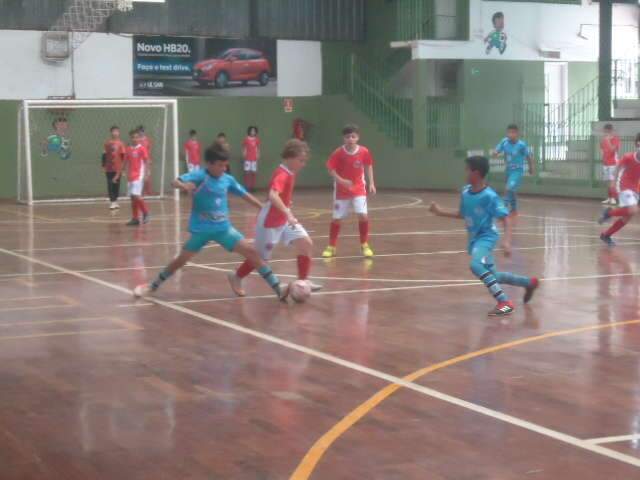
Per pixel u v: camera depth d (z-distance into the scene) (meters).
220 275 13.27
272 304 11.05
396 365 8.15
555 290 11.87
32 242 17.59
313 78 35.00
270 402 7.05
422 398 7.12
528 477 5.48
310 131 35.16
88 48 31.08
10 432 6.40
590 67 33.47
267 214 11.20
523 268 13.73
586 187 27.94
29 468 5.71
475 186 10.35
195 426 6.49
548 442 6.09
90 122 31.33
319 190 33.47
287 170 11.18
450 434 6.27
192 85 32.84
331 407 6.91
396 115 33.00
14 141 30.44
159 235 18.77
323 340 9.15
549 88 33.50
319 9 33.84
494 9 31.64
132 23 31.52
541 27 32.44
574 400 7.05
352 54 34.25
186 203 27.59
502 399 7.08
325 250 15.45
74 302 11.23
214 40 32.94
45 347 8.92
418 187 32.41
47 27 30.23
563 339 9.12
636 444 6.05
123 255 15.62
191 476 5.54
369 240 17.52
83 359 8.45
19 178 28.55
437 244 16.78
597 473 5.53
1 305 11.06
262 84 34.06
